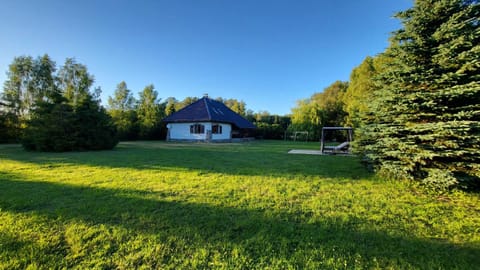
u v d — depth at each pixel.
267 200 3.92
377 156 5.85
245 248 2.34
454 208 3.62
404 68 5.17
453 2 4.68
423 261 2.14
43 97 21.09
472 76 4.44
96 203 3.61
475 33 4.37
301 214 3.30
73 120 12.08
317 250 2.32
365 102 7.04
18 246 2.29
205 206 3.57
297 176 6.00
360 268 2.03
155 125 26.23
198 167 7.22
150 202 3.71
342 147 12.38
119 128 23.64
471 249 2.37
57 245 2.33
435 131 4.63
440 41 4.96
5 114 18.64
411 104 4.90
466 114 4.36
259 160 9.23
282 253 2.26
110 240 2.46
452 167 4.65
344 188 4.82
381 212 3.42
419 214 3.35
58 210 3.26
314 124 30.31
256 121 40.28
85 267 1.98
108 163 7.81
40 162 7.78
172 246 2.36
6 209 3.27
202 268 2.00
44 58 21.83
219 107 28.73
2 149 12.35
